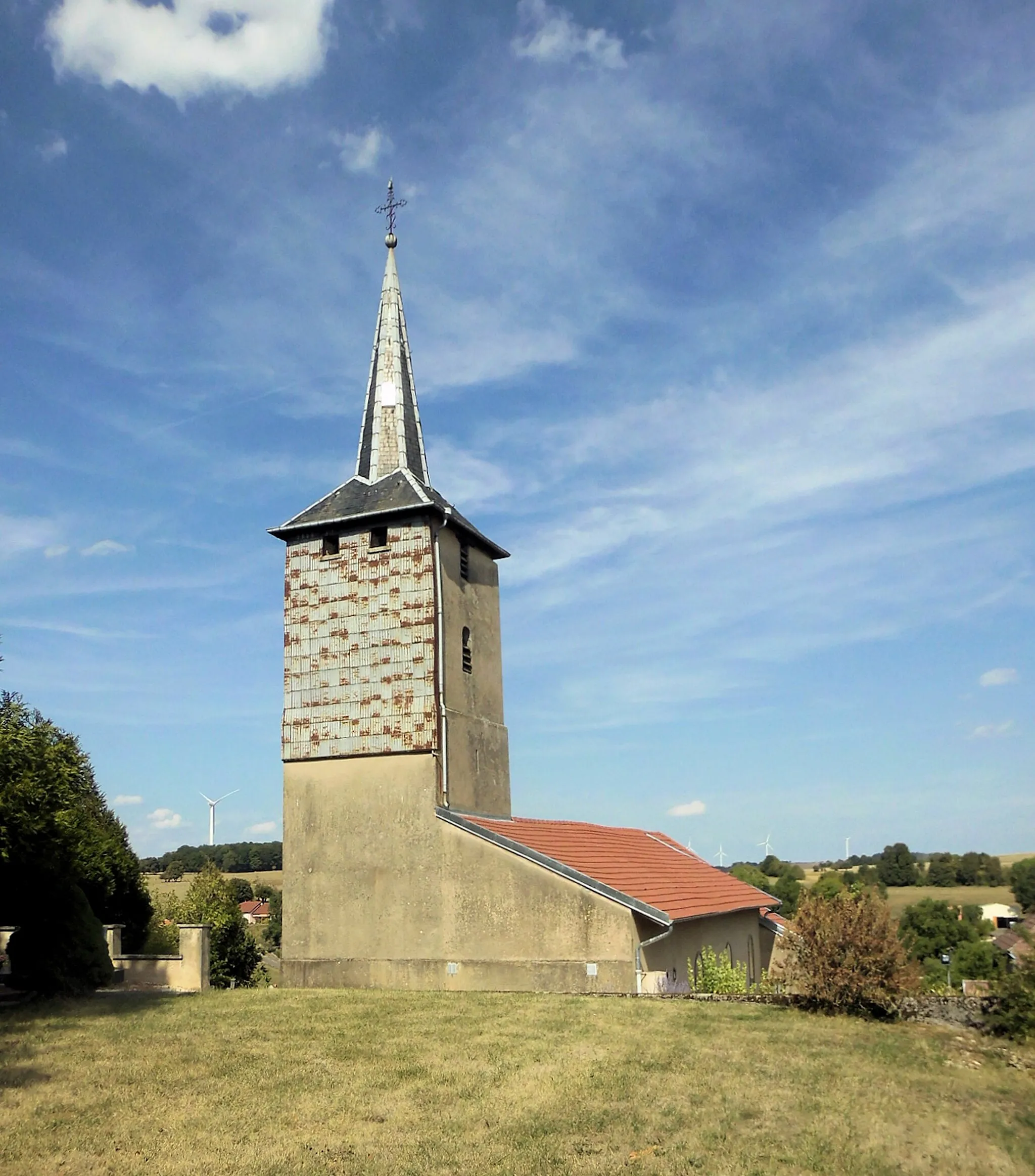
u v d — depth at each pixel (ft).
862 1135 43.52
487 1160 39.63
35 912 78.23
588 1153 40.60
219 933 148.46
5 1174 37.52
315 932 90.58
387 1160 39.47
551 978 80.43
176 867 389.60
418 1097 48.26
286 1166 38.68
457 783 92.07
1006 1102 48.98
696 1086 50.39
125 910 136.46
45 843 73.51
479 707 98.99
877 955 67.05
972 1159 41.09
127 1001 76.64
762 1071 53.31
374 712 92.43
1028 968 62.13
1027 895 285.23
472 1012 70.08
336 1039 61.26
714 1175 38.58
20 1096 47.52
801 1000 71.56
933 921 259.80
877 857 485.15
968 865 398.01
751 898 117.08
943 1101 48.78
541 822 106.63
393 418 105.50
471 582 101.60
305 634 97.19
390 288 112.16
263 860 414.41
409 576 93.81
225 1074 52.42
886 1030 63.93
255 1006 74.13
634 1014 68.69
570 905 80.89
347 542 97.25
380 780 90.89
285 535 100.01
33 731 76.69
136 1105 46.32
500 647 106.22
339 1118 44.73
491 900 84.02
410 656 92.17
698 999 74.74
